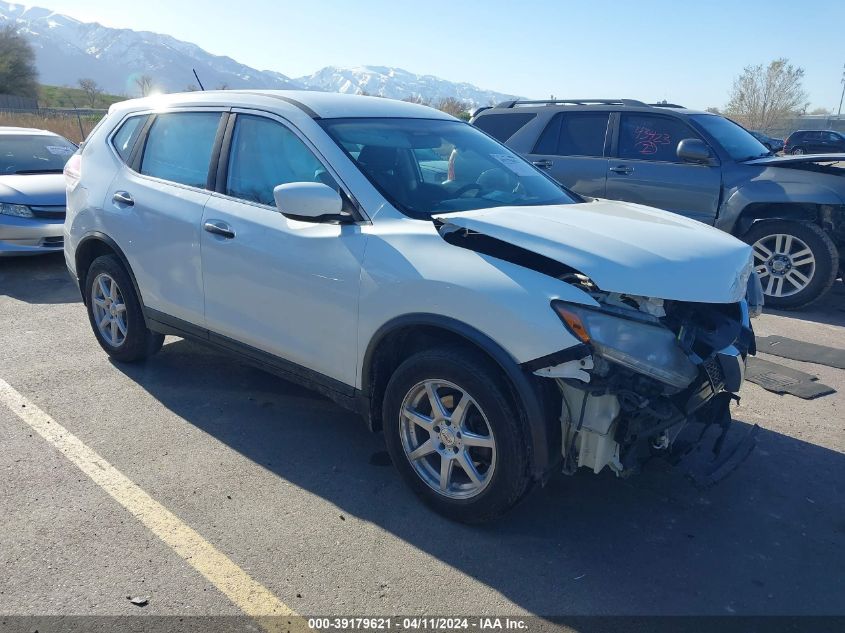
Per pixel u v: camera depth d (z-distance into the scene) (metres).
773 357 5.62
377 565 2.90
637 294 2.73
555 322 2.72
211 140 4.18
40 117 32.66
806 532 3.23
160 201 4.32
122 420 4.17
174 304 4.32
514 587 2.79
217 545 3.00
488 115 8.89
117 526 3.11
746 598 2.77
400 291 3.12
